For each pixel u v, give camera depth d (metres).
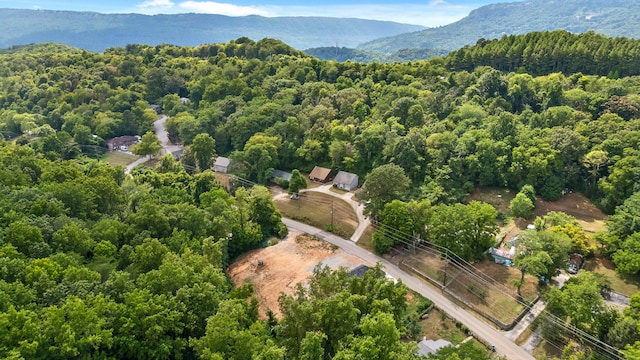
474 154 107.56
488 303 72.06
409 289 76.62
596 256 83.00
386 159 113.94
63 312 42.78
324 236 96.19
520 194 93.38
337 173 124.94
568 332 62.22
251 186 120.69
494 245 86.25
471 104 127.75
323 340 47.53
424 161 109.19
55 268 52.47
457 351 57.00
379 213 90.19
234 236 87.75
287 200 114.56
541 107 127.38
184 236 73.62
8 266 50.34
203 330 51.44
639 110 110.31
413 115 125.69
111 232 67.25
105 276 58.03
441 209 84.25
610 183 96.50
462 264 80.88
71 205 74.56
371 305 51.28
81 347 41.69
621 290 74.00
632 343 55.09
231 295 59.66
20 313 41.19
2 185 74.19
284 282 78.25
